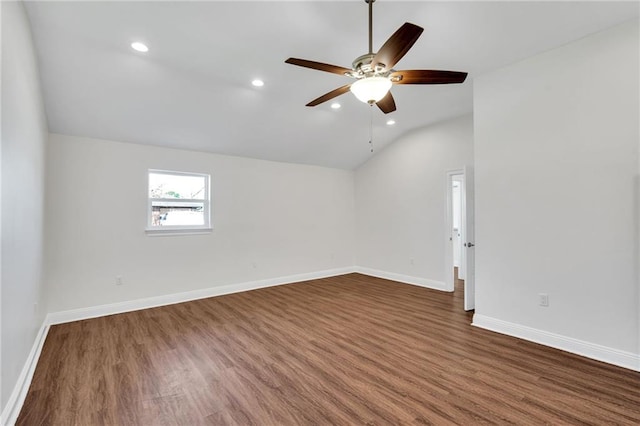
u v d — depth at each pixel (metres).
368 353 2.70
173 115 3.71
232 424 1.79
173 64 2.91
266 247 5.29
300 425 1.78
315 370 2.40
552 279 2.77
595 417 1.81
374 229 6.17
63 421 1.82
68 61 2.72
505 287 3.09
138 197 4.05
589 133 2.56
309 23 2.31
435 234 5.07
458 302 4.28
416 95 3.81
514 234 3.02
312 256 5.93
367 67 1.97
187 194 4.57
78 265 3.63
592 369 2.37
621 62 2.40
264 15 2.22
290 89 3.49
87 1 2.07
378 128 5.11
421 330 3.23
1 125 1.53
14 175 1.83
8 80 1.67
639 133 2.34
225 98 3.59
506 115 3.06
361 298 4.52
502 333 3.10
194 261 4.51
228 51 2.70
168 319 3.62
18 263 1.98
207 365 2.49
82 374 2.35
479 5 2.13
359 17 2.24
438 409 1.91
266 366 2.47
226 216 4.84
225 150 4.73
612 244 2.46
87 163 3.72
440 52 2.78
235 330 3.26
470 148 4.55
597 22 2.36
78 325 3.41
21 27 1.98
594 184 2.54
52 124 3.41
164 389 2.15
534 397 2.02
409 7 2.13
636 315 2.35
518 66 2.96
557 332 2.75
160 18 2.25
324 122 4.60
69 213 3.59
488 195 3.21
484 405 1.94
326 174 6.16
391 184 5.80
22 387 2.01
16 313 1.94
